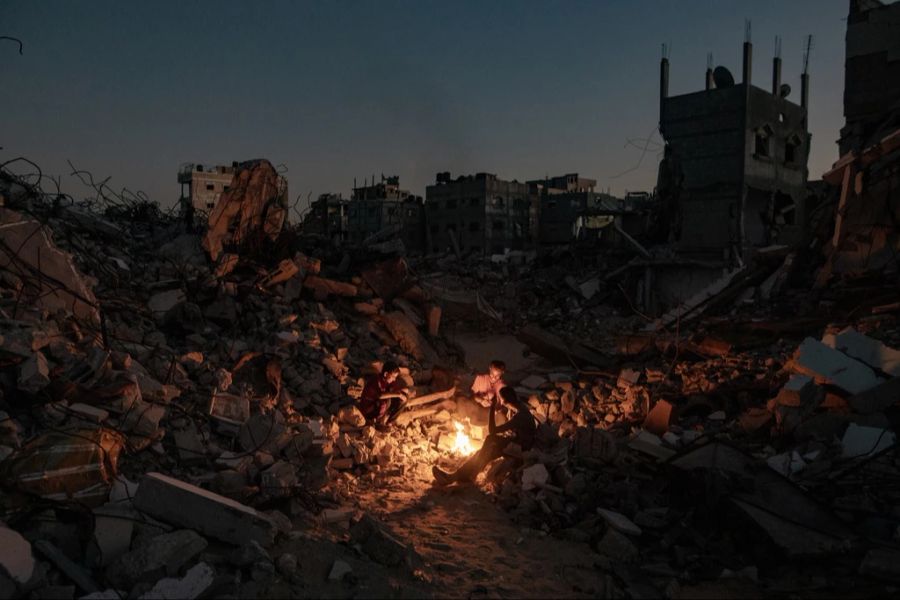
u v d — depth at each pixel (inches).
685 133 1219.2
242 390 279.0
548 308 1116.5
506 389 281.7
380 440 297.9
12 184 347.6
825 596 164.7
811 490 222.5
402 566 178.1
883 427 260.5
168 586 139.9
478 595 167.9
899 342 371.9
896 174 583.8
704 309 673.6
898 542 187.8
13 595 128.2
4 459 158.2
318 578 163.3
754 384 350.0
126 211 552.4
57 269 258.8
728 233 1167.0
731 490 207.9
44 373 190.5
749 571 181.5
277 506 203.8
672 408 319.9
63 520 158.7
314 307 438.6
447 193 2454.5
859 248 590.9
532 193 2564.0
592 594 173.8
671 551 199.5
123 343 264.4
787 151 1296.8
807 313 517.0
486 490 259.9
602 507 231.3
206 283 369.1
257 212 455.2
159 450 204.2
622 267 1157.1
